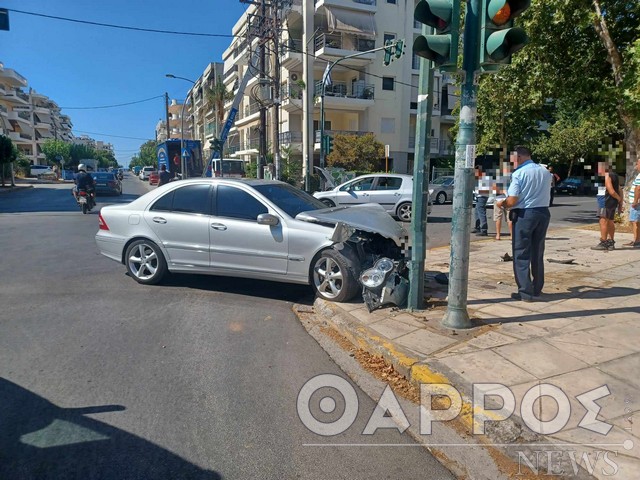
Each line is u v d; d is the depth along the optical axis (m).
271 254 6.11
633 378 3.68
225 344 4.78
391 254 6.13
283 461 2.94
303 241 5.93
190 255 6.57
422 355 4.16
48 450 2.99
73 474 2.77
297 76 34.75
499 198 8.62
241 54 46.75
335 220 5.70
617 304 5.42
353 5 32.16
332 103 33.12
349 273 5.68
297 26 34.84
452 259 4.75
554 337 4.48
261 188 6.55
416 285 5.34
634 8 11.45
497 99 14.27
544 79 12.85
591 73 13.09
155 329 5.17
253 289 6.85
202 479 2.75
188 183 6.78
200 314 5.70
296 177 30.48
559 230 12.04
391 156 35.97
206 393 3.77
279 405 3.60
